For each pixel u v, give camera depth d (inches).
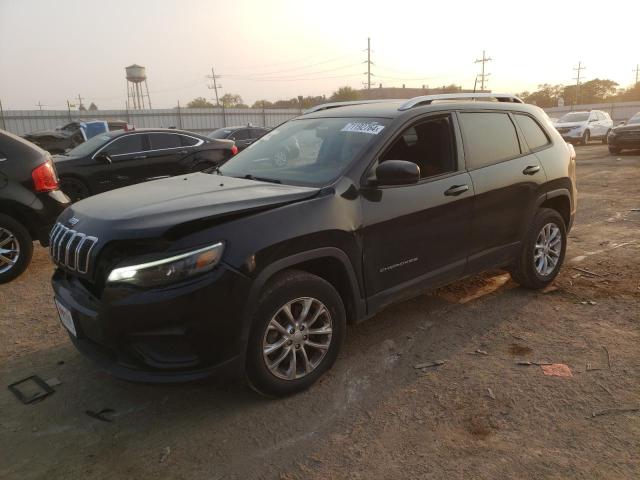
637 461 99.3
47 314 180.7
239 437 110.7
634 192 394.6
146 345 107.3
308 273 122.8
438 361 140.1
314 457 103.8
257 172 153.6
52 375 138.2
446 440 107.5
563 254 195.2
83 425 116.3
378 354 144.9
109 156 377.7
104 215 115.4
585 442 105.3
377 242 134.3
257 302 113.6
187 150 417.4
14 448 108.5
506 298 183.0
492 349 146.3
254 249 111.0
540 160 181.6
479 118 166.6
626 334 152.6
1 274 210.8
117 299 104.9
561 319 164.4
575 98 3245.6
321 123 161.9
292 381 123.1
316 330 126.0
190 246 105.3
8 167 208.7
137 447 108.4
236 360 111.7
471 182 156.1
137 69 2461.9
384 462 101.6
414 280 145.8
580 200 370.9
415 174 127.6
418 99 155.0
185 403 124.0
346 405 121.2
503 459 101.0
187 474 100.3
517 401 120.4
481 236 162.1
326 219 122.9
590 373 131.8
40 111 1285.7
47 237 219.3
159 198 123.9
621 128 703.7
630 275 201.6
